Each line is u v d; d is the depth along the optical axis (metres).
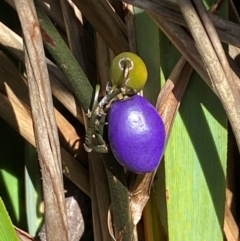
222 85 0.07
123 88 0.07
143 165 0.07
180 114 0.08
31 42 0.06
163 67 0.08
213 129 0.08
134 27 0.09
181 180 0.08
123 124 0.06
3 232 0.07
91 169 0.09
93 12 0.09
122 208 0.08
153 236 0.09
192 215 0.08
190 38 0.08
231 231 0.09
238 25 0.08
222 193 0.08
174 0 0.08
